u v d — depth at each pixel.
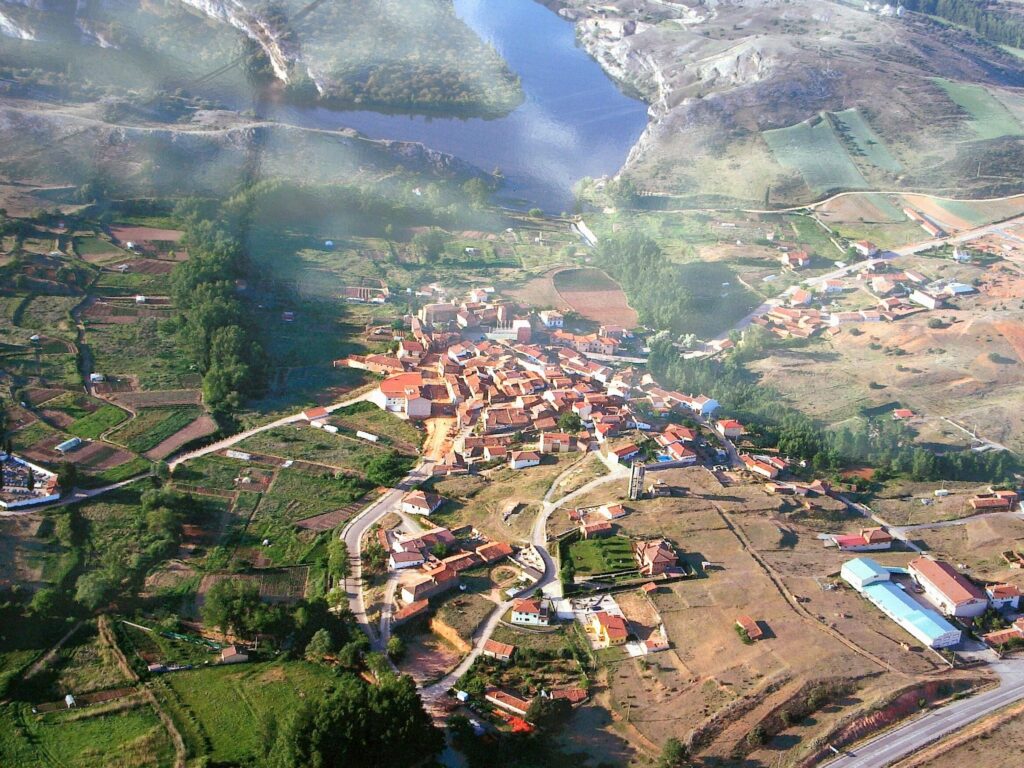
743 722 190.12
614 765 182.88
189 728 189.50
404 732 180.00
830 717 191.88
